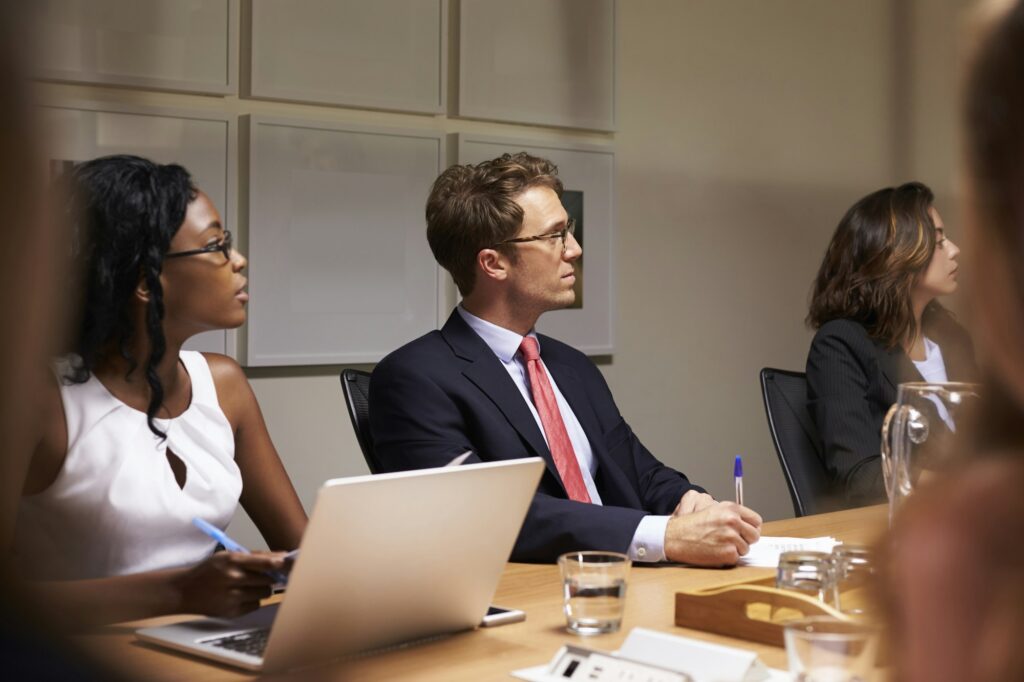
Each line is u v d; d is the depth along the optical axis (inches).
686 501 84.4
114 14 126.6
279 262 141.1
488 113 159.6
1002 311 14.8
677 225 182.4
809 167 199.5
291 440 143.9
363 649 50.7
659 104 179.8
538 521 75.8
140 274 68.3
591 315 170.7
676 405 183.0
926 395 55.2
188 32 133.1
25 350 8.5
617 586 55.2
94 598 53.4
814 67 199.9
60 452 67.0
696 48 184.2
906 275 117.9
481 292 93.8
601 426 98.1
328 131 144.9
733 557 72.0
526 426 87.7
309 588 45.8
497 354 93.4
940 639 15.4
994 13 14.8
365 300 148.5
